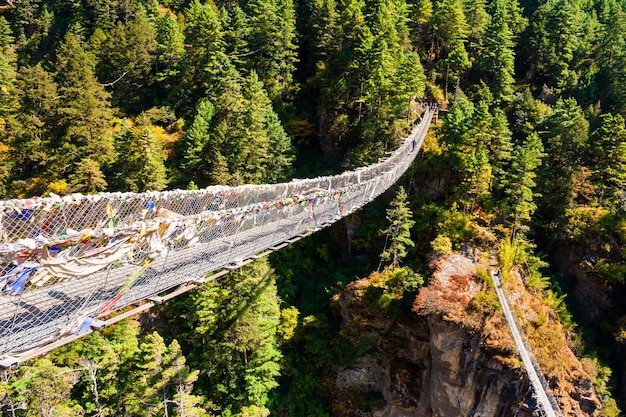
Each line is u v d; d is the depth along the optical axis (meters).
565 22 57.22
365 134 42.16
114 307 9.57
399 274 33.88
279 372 32.34
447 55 55.97
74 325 8.58
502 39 51.47
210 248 13.00
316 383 33.62
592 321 36.50
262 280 29.59
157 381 24.30
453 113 41.81
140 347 26.22
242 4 69.88
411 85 42.06
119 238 9.27
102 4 71.31
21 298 8.40
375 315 33.53
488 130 37.97
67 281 9.55
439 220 36.78
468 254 34.12
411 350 32.88
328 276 39.12
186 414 24.25
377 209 40.47
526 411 27.12
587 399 29.69
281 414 31.53
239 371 29.48
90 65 52.69
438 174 39.66
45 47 73.06
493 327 28.72
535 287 33.94
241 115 40.09
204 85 48.09
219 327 28.75
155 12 68.00
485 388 28.52
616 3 70.25
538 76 58.62
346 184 23.50
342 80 45.50
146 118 46.53
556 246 39.47
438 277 31.72
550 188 39.62
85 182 35.00
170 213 11.24
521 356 27.48
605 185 39.28
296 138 49.34
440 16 54.31
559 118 42.72
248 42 53.75
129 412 23.81
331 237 41.72
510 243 34.50
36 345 8.04
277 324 32.84
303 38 57.91
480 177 36.03
